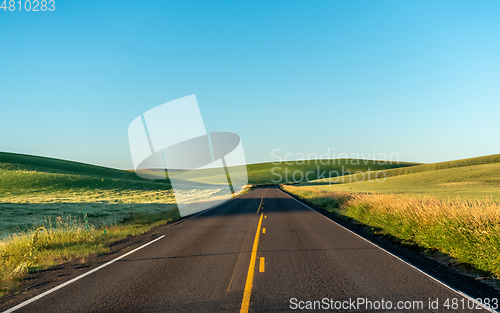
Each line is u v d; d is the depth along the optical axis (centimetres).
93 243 1080
